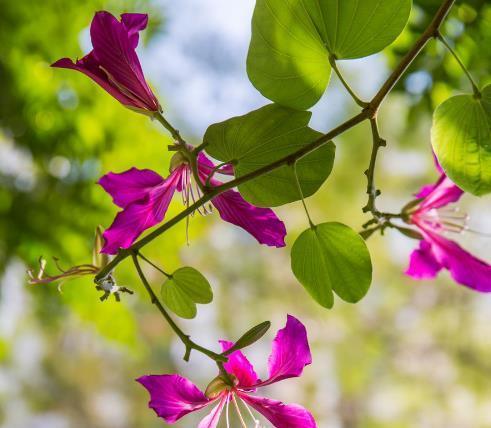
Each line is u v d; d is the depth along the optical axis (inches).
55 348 159.8
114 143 50.8
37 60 49.8
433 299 133.9
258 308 139.5
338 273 21.9
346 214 119.6
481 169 21.6
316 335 136.5
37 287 55.5
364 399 138.5
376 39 21.4
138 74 21.4
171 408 21.0
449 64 36.2
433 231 25.6
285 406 21.9
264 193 21.9
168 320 21.4
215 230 131.5
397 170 119.0
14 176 53.0
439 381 134.8
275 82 21.6
